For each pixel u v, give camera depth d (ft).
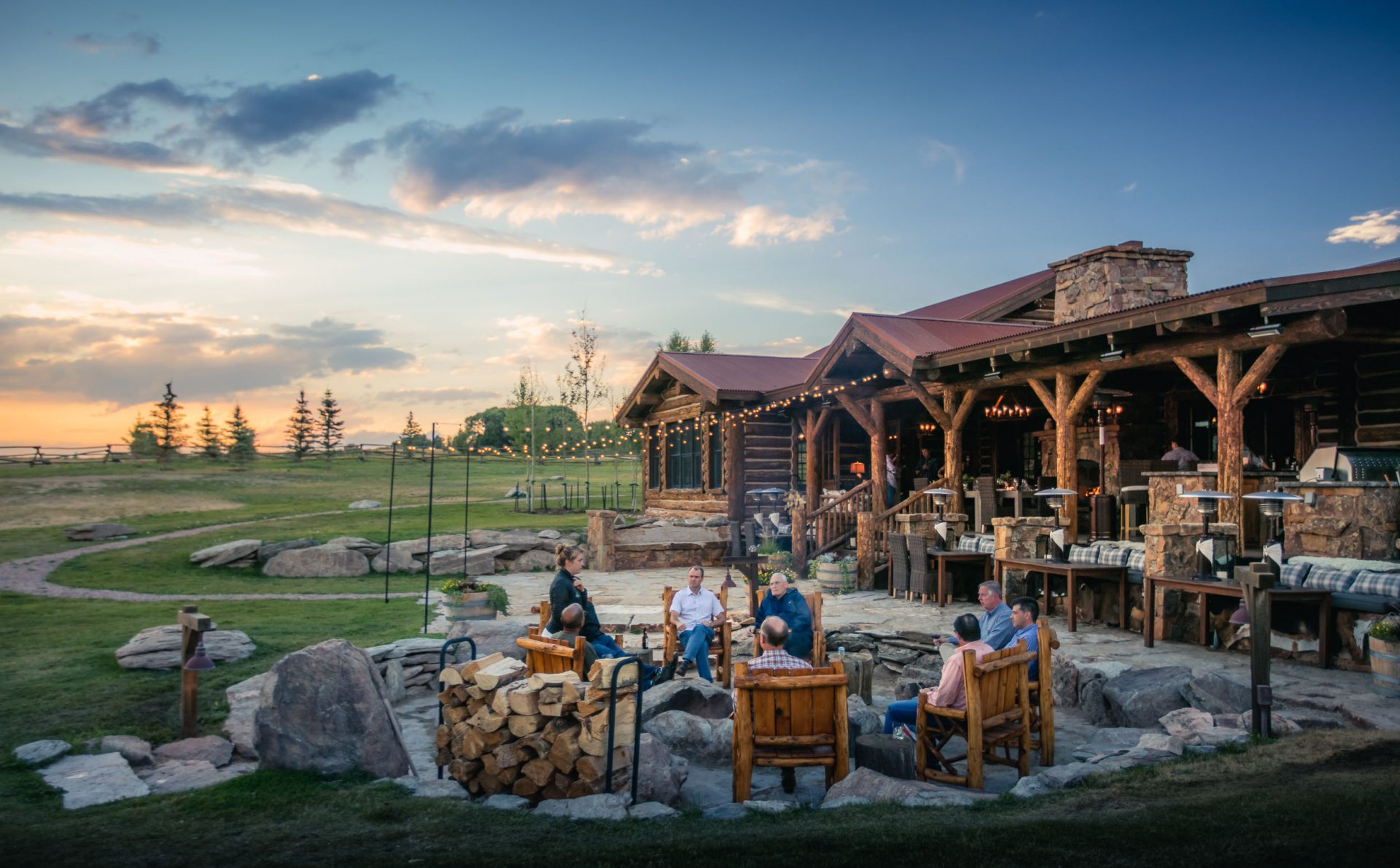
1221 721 23.16
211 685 28.50
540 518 88.89
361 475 142.41
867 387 59.57
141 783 19.81
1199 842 13.83
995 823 15.55
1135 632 37.29
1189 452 47.67
